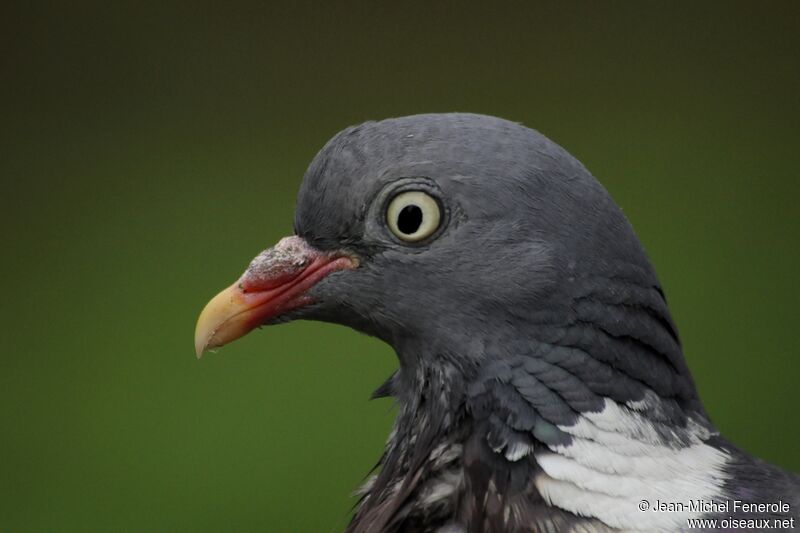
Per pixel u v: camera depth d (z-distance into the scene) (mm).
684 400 1780
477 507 1773
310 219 1786
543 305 1773
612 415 1771
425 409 1784
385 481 1793
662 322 1781
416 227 1777
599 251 1774
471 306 1776
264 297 1790
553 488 1769
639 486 1768
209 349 1792
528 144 1776
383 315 1784
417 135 1778
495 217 1774
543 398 1771
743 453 1777
